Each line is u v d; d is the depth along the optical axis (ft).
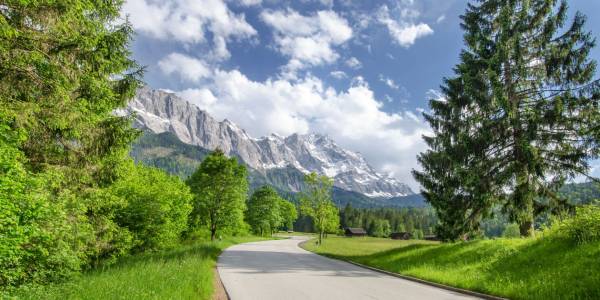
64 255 27.48
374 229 446.19
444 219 55.93
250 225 212.02
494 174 52.47
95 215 39.65
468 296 26.61
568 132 46.93
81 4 27.27
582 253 27.68
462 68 54.08
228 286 29.25
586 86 44.19
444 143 55.77
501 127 49.65
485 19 57.31
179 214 88.33
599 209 31.07
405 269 42.60
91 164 32.37
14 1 21.74
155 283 23.77
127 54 34.81
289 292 26.86
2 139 20.22
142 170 84.89
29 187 22.02
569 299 22.26
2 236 18.99
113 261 51.65
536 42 51.16
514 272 30.45
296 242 157.38
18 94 23.91
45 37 23.56
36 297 20.17
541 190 48.75
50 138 26.81
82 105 27.61
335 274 40.04
